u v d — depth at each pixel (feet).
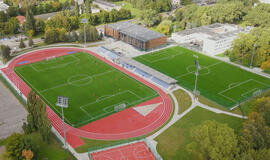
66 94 453.58
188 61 593.83
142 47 644.27
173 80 487.20
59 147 329.93
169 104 431.43
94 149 330.13
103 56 616.39
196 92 464.24
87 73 531.09
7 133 357.00
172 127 374.43
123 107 416.26
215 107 422.82
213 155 263.08
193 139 347.97
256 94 457.27
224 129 280.10
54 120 384.47
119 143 341.82
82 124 377.71
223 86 487.61
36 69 545.85
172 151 328.49
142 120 390.01
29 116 348.18
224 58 612.29
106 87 479.00
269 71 548.72
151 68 537.24
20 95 443.73
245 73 540.11
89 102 431.43
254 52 559.79
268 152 260.01
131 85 488.44
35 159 302.86
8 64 568.00
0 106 416.46
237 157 264.72
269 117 317.42
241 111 411.34
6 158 289.94
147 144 340.39
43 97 442.91
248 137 286.46
